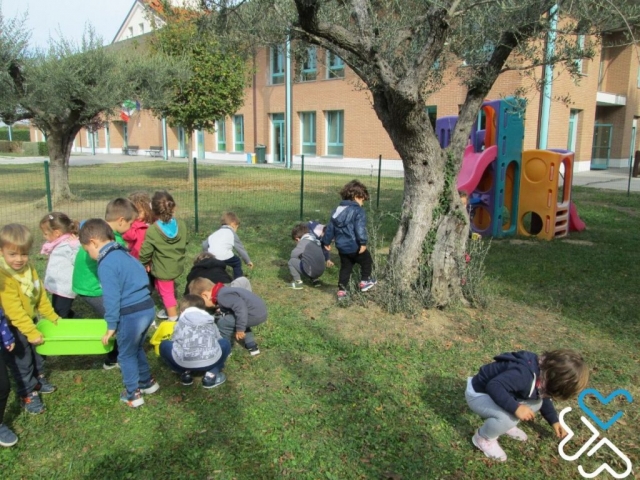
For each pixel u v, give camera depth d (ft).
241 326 13.43
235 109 59.72
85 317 16.78
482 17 16.92
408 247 17.37
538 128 61.16
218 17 18.16
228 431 10.82
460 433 10.93
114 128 142.92
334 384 12.78
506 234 31.81
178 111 56.13
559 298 19.61
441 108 66.18
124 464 9.79
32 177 64.90
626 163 84.64
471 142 32.81
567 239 30.94
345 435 10.71
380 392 12.41
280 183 59.36
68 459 9.96
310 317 17.10
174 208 15.65
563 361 9.32
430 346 14.98
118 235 15.15
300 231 20.66
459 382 12.98
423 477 9.59
